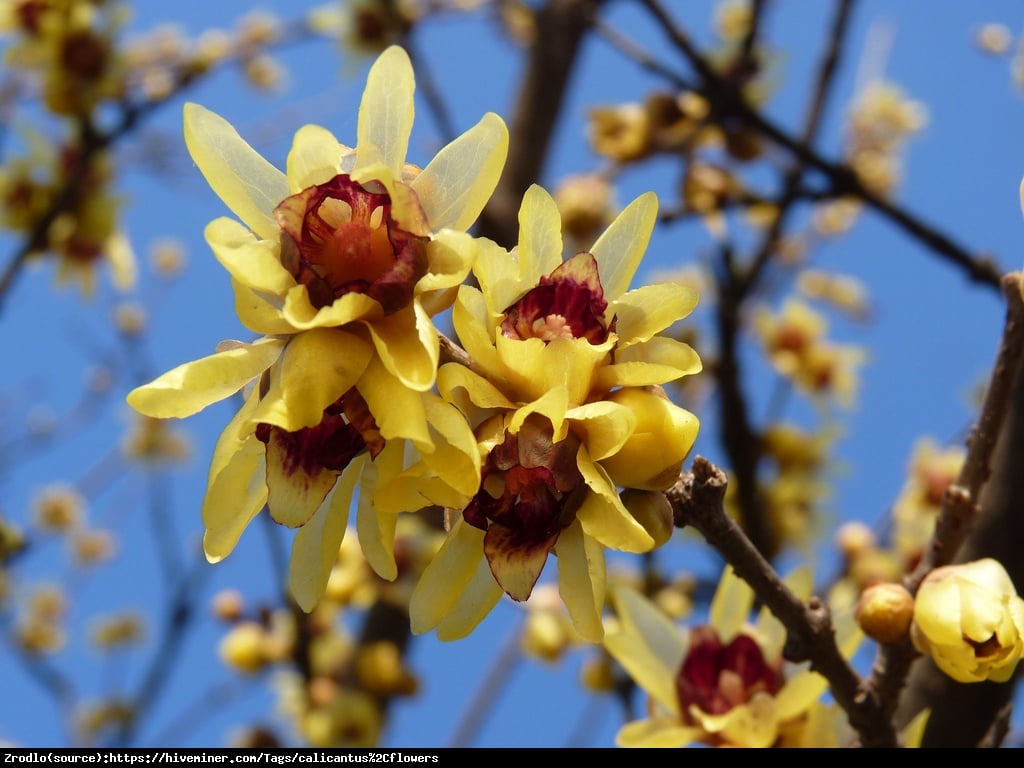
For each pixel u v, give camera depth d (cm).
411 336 16
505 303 16
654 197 17
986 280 34
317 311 16
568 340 16
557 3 45
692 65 35
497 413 16
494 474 16
